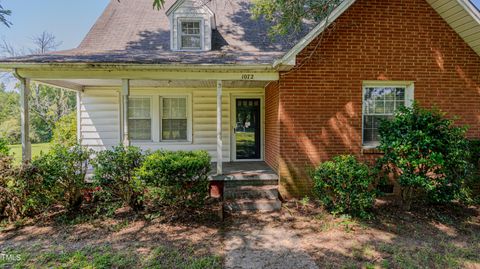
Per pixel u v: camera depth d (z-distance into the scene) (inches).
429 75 260.5
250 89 350.9
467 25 247.9
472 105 264.2
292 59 226.1
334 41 252.5
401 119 215.8
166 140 349.7
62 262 145.3
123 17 371.6
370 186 234.8
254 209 227.3
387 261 146.9
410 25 257.3
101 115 343.6
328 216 212.1
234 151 353.1
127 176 213.0
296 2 275.0
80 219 205.0
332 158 253.6
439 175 205.9
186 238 176.6
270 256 153.6
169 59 242.7
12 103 1098.1
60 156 212.1
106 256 150.7
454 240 174.2
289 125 253.6
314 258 151.3
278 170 258.5
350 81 255.1
